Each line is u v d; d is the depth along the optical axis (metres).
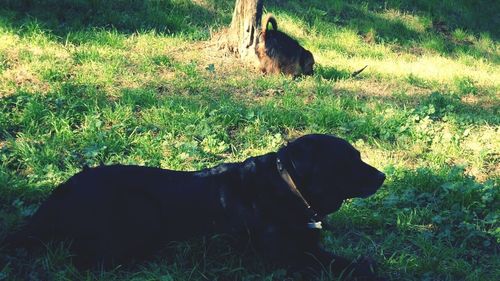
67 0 4.43
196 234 1.67
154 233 1.65
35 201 1.98
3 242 1.67
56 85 2.97
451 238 1.94
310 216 1.62
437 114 3.24
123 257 1.64
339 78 3.93
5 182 2.02
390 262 1.76
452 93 3.75
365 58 4.67
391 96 3.57
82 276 1.59
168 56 3.81
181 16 4.71
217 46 4.04
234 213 1.64
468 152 2.70
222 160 2.40
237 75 3.65
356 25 5.41
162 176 1.69
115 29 4.15
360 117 3.01
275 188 1.62
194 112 2.80
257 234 1.64
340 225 1.98
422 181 2.28
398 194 2.21
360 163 1.64
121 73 3.34
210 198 1.66
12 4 4.23
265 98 3.24
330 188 1.61
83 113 2.68
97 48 3.71
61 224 1.62
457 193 2.19
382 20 5.66
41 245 1.66
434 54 5.26
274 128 2.77
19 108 2.70
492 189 2.24
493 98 3.87
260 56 3.79
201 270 1.68
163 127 2.66
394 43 5.36
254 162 1.68
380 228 1.99
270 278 1.61
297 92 3.39
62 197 1.64
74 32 3.97
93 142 2.39
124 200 1.63
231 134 2.69
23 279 1.60
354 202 2.09
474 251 1.89
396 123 2.93
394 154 2.62
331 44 4.87
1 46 3.46
